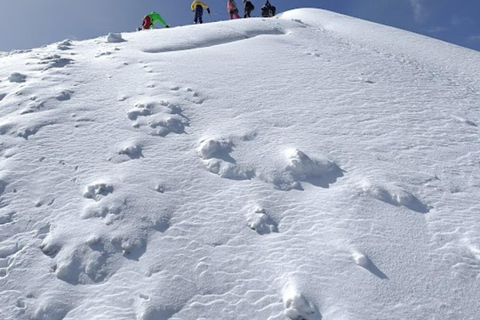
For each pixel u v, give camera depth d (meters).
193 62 9.63
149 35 13.18
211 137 6.01
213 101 7.32
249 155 5.61
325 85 8.50
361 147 5.95
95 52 10.67
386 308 3.42
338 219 4.46
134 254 4.01
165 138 6.03
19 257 3.98
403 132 6.52
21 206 4.61
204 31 13.81
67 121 6.36
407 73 10.52
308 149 5.75
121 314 3.40
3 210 4.54
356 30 19.39
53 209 4.56
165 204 4.64
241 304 3.50
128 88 7.70
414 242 4.18
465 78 12.16
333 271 3.77
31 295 3.61
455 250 4.08
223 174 5.27
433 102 8.20
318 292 3.55
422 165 5.57
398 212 4.61
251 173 5.27
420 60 14.20
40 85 7.68
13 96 7.22
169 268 3.84
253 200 4.77
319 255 3.96
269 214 4.55
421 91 8.91
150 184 4.96
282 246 4.10
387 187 4.96
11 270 3.85
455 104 8.30
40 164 5.30
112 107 6.90
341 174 5.29
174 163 5.43
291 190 5.00
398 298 3.53
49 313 3.45
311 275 3.72
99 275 3.81
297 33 14.95
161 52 11.19
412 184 5.13
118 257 3.98
